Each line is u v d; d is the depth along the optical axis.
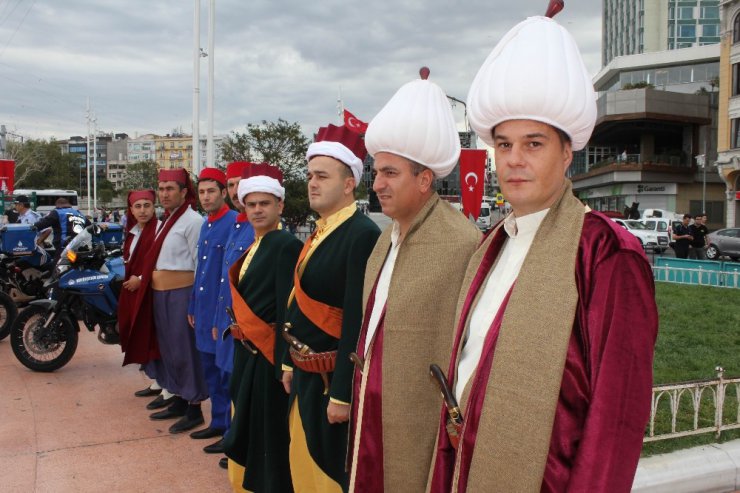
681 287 11.61
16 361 6.23
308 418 2.68
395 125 2.17
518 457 1.40
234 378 3.35
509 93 1.48
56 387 5.39
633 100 37.50
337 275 2.65
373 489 2.17
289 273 3.05
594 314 1.37
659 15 61.47
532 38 1.52
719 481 3.39
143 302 4.56
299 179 14.95
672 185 38.38
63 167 63.97
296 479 2.85
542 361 1.39
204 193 4.20
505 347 1.45
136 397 5.16
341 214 2.76
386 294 2.26
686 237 14.85
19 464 3.85
